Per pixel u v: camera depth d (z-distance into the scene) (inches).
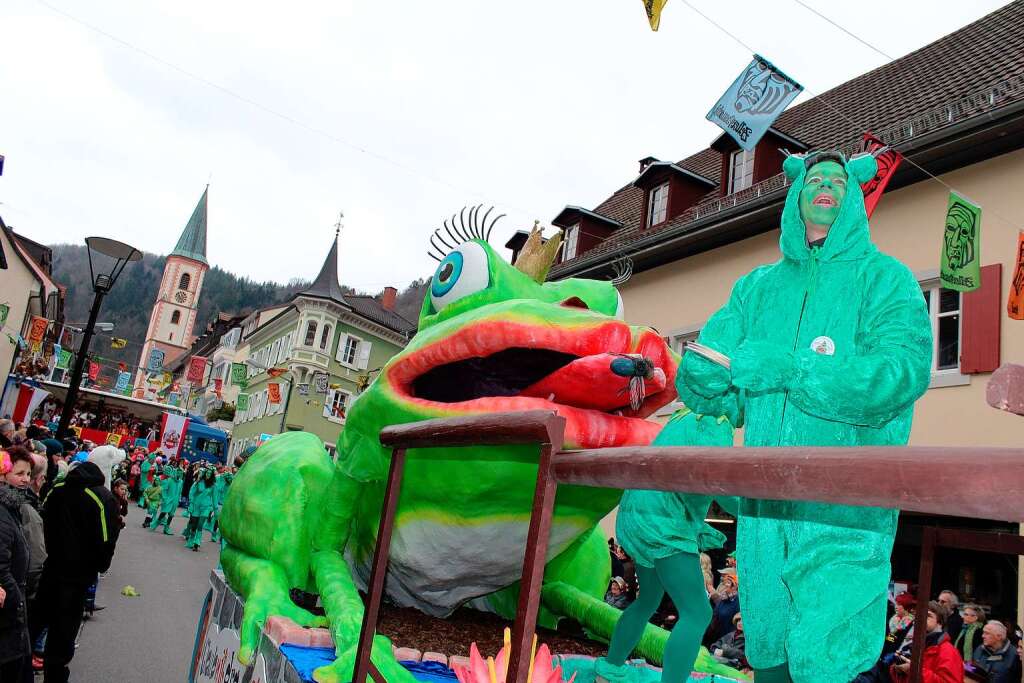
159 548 566.9
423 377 123.9
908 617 234.5
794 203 83.6
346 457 135.1
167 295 3659.0
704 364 77.2
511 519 119.1
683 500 83.0
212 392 2087.8
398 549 127.6
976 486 24.9
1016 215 339.6
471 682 58.8
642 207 621.0
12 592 155.6
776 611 72.1
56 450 317.1
